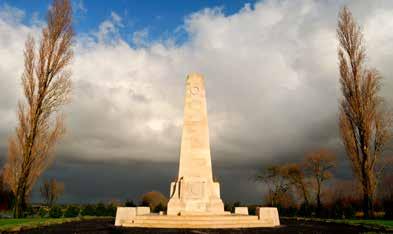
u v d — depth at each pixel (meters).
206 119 33.59
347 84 41.50
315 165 61.72
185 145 32.97
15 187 35.00
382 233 22.94
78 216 43.84
